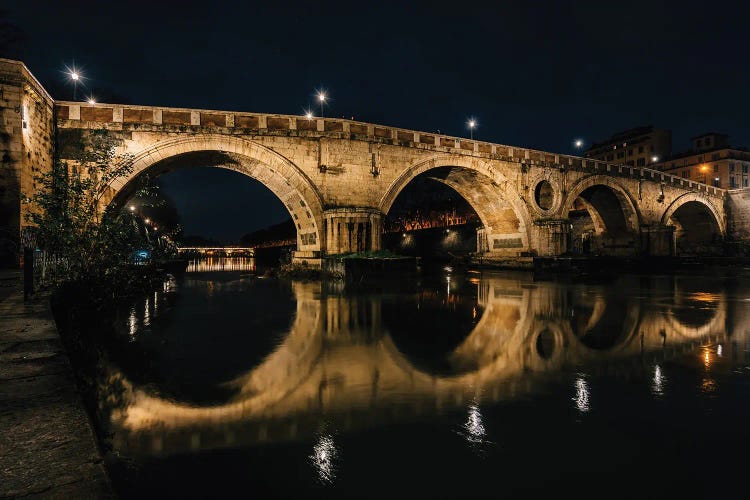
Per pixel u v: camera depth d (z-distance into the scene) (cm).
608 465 440
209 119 2480
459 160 3397
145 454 461
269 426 535
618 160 8981
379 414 572
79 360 805
